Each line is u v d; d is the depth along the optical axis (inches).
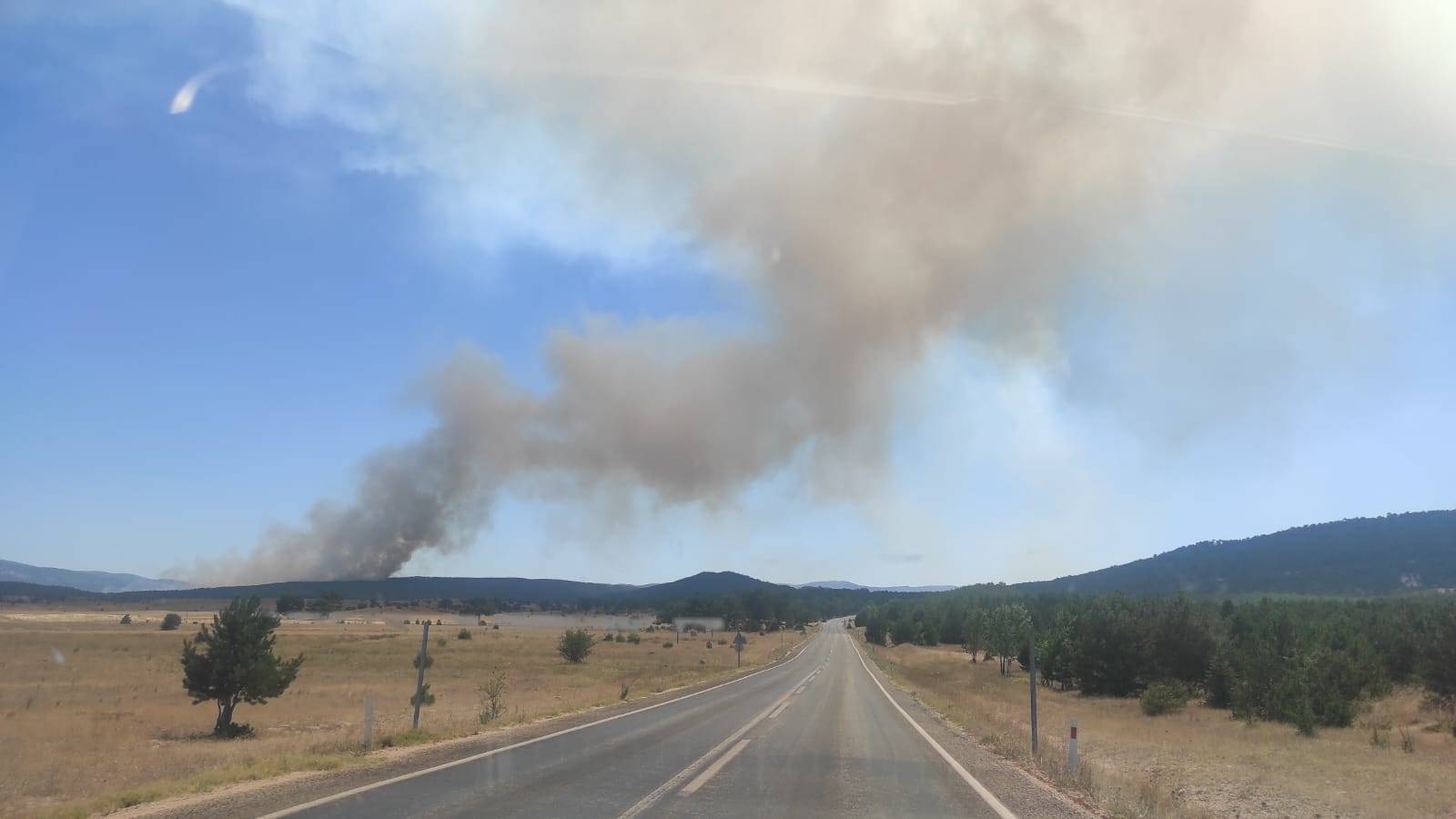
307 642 3235.7
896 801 441.4
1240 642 1620.3
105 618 4901.6
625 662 2677.2
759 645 4109.3
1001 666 2620.6
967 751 690.8
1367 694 1339.8
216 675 979.3
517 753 591.5
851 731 821.9
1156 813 425.4
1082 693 1921.8
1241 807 544.1
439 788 434.9
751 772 528.1
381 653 2773.1
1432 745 910.4
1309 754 820.6
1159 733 1034.1
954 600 4864.7
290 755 550.9
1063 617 2345.0
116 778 530.6
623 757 578.6
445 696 1429.6
